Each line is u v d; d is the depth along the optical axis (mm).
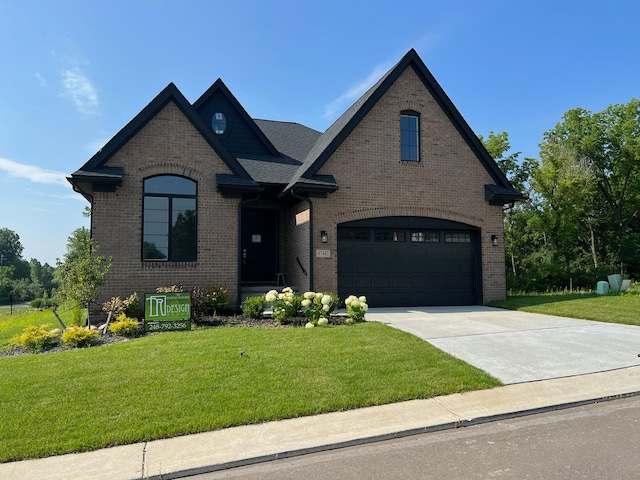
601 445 4355
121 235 12047
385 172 14609
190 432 4707
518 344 8531
